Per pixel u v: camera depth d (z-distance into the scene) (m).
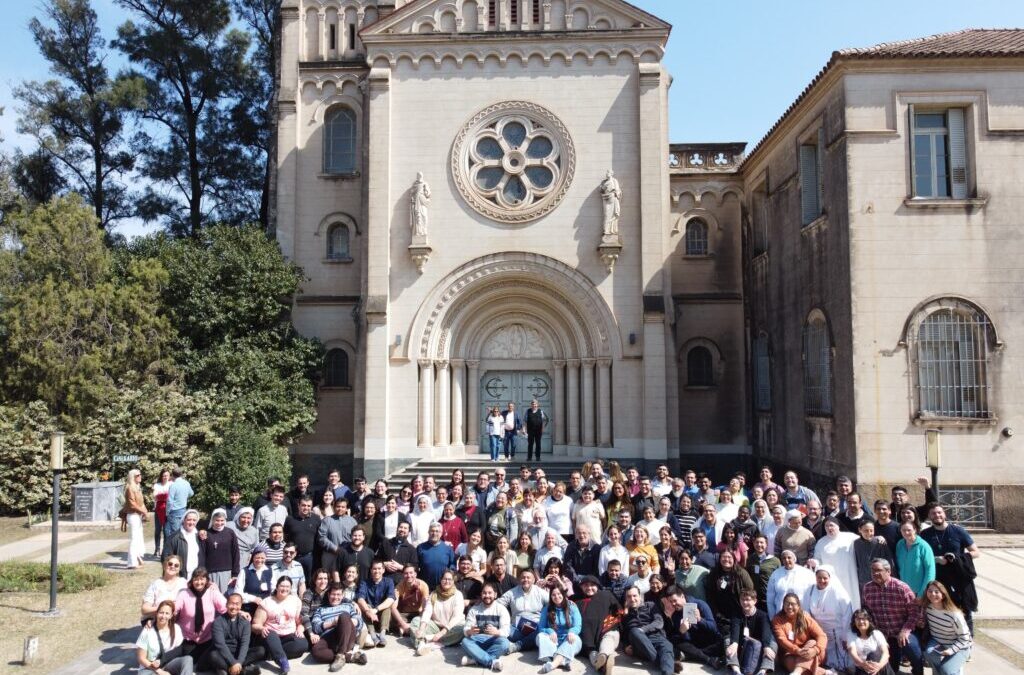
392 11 28.55
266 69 41.09
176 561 11.18
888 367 19.39
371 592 12.50
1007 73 20.00
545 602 11.89
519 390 27.23
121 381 25.39
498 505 14.59
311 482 27.94
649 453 24.64
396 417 25.39
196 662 10.91
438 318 25.72
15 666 11.22
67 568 15.97
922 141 20.38
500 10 26.62
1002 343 19.36
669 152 28.95
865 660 10.09
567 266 25.61
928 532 11.77
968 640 10.02
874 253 19.69
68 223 27.11
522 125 26.27
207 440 23.86
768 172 26.36
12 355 25.50
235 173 39.88
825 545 11.28
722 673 10.79
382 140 26.03
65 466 24.02
